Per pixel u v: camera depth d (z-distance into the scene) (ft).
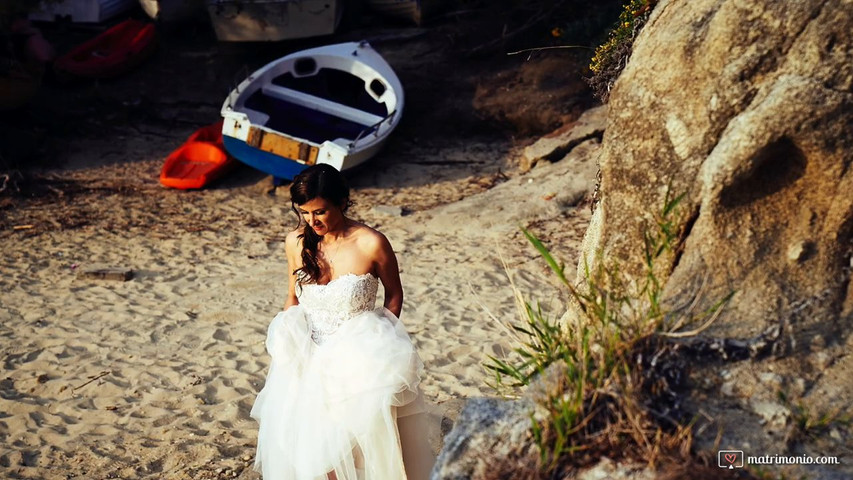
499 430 8.09
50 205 38.45
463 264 28.63
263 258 31.30
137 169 43.68
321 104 42.91
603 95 15.34
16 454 16.97
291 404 12.16
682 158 9.21
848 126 8.29
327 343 12.14
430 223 33.78
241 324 24.64
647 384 7.89
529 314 9.58
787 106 8.34
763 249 8.89
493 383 19.27
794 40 8.57
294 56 44.01
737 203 8.93
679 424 7.61
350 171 39.91
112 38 52.95
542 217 32.68
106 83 50.90
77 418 18.90
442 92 47.37
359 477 12.48
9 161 42.80
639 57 9.84
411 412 12.41
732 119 8.82
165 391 20.17
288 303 13.41
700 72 9.10
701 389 8.06
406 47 51.08
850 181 8.42
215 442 17.38
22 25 48.80
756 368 8.23
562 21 48.57
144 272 29.91
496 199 35.32
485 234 31.83
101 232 34.73
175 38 54.39
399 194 38.93
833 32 8.38
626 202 9.76
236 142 39.73
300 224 12.87
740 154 8.57
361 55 44.39
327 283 12.37
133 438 17.72
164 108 49.78
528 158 39.06
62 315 25.75
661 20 10.12
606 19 44.91
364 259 12.23
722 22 8.94
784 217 8.87
